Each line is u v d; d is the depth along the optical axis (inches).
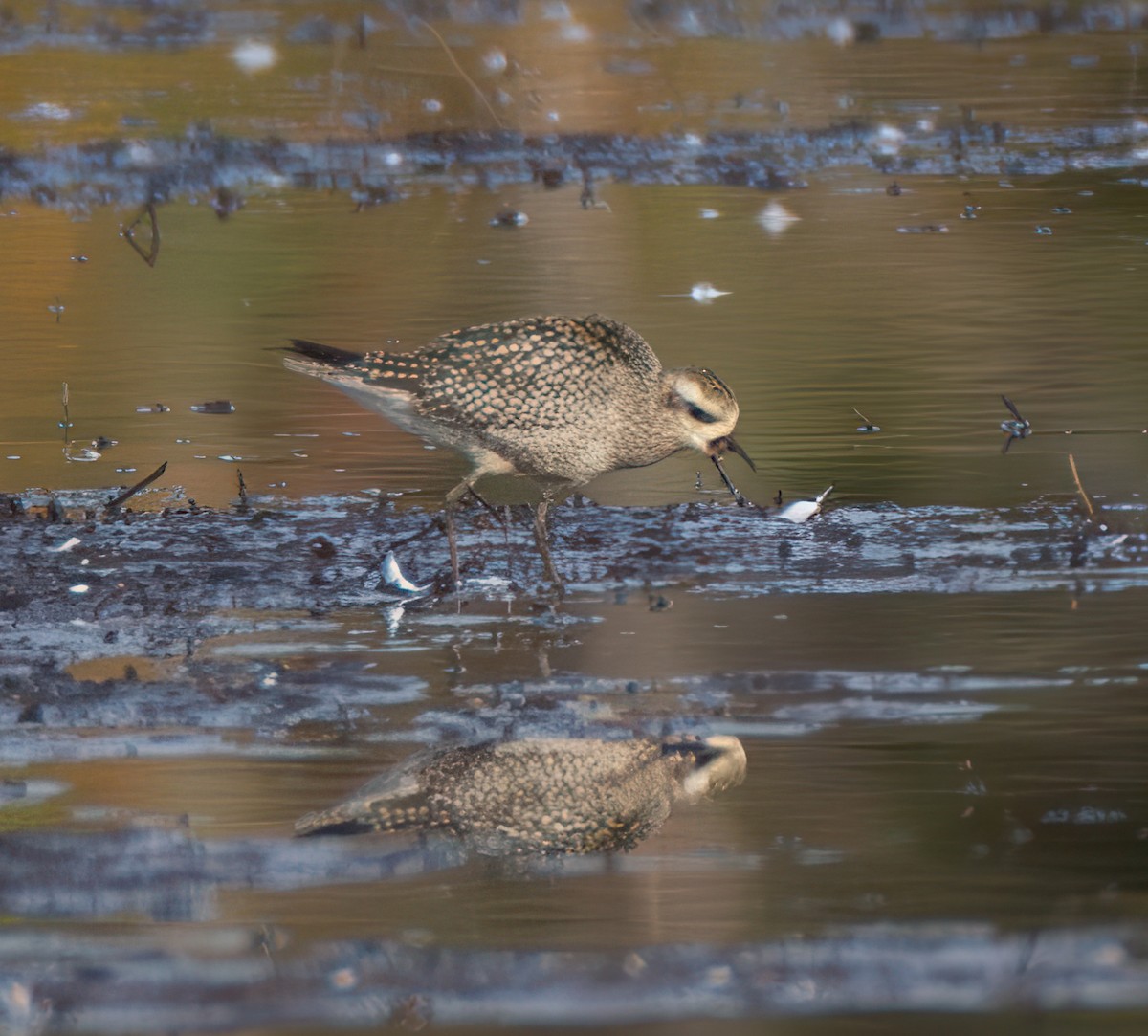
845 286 719.1
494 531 477.1
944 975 247.0
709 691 362.9
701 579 442.3
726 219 838.5
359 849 290.0
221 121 988.6
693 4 1378.0
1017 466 521.3
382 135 969.5
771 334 650.8
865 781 317.4
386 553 451.8
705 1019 236.5
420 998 242.1
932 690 362.6
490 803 309.3
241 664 381.4
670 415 451.8
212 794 312.8
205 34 1247.5
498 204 870.4
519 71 1130.7
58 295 711.1
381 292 709.3
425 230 819.4
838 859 285.0
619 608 421.7
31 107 1013.8
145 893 272.7
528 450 438.6
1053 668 375.2
